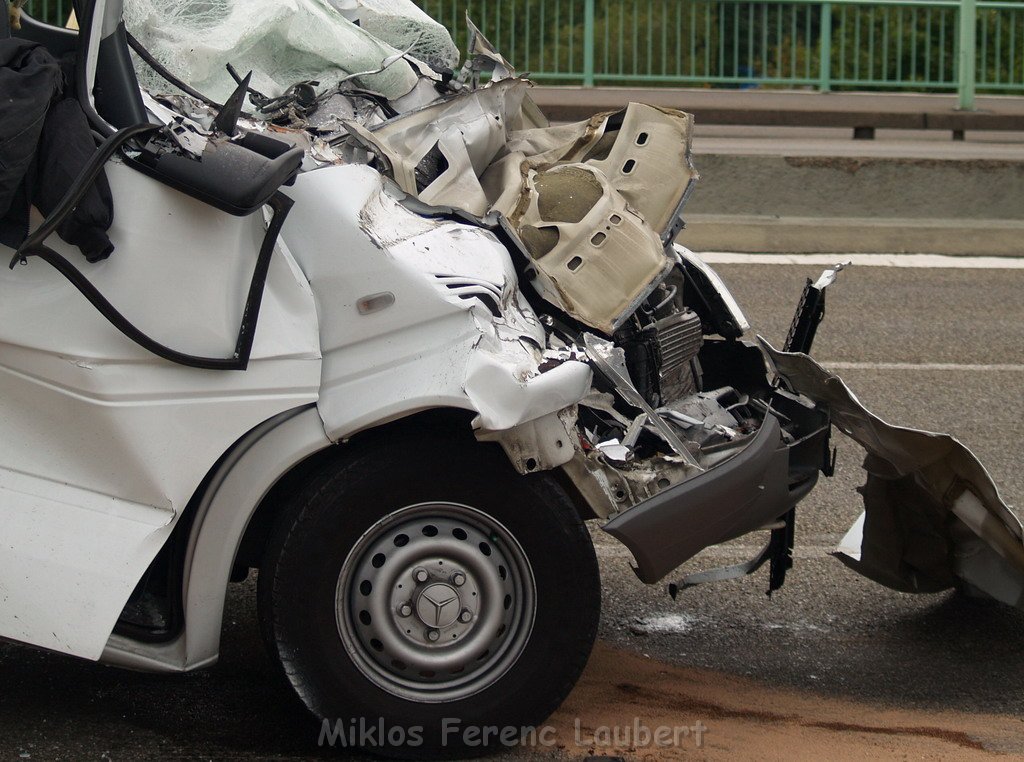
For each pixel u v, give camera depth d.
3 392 3.38
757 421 4.55
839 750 3.82
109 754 3.60
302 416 3.45
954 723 4.08
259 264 3.37
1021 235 12.11
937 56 16.39
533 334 3.74
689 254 5.10
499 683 3.61
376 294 3.47
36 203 3.22
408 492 3.51
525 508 3.56
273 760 3.62
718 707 4.11
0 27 3.37
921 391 7.85
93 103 3.42
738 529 3.81
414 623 3.57
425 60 5.13
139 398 3.35
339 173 3.59
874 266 11.38
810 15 15.98
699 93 15.90
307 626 3.50
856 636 4.77
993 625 4.89
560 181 4.29
